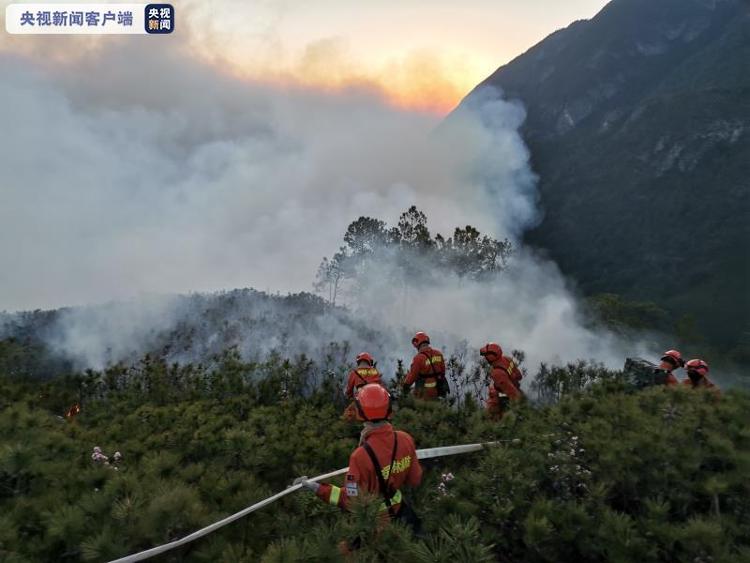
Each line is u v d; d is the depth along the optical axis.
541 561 2.51
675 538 2.22
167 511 2.27
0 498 2.57
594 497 2.66
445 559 1.94
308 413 5.00
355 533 2.09
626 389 4.88
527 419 4.02
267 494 2.85
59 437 3.32
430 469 3.68
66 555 2.17
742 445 3.05
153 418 4.63
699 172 112.00
